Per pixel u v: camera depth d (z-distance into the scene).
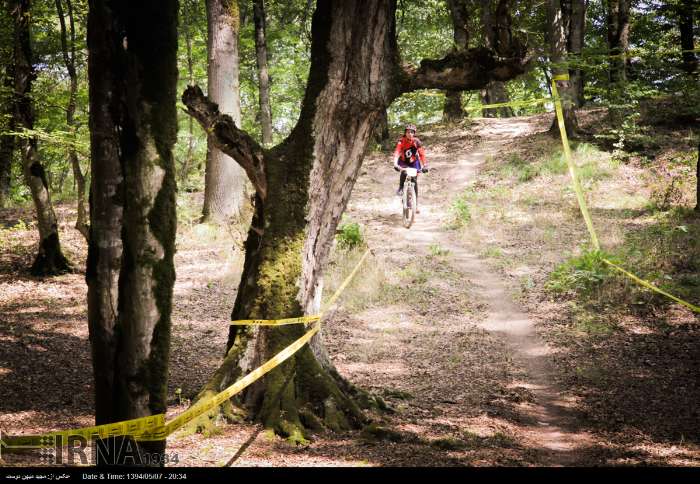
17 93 11.28
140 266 3.12
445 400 6.57
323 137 5.87
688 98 19.09
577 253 11.84
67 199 20.06
